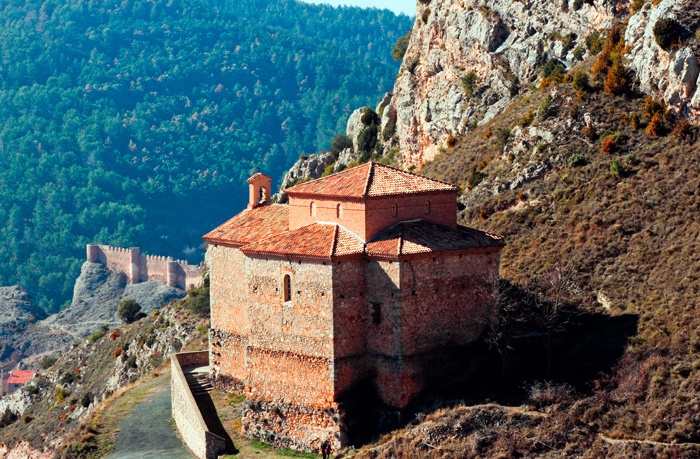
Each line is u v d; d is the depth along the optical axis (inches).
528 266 2613.2
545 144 3134.8
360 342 1945.1
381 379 1923.0
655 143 2856.8
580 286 2386.8
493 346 2014.0
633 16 3233.3
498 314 2058.3
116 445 2214.6
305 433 1940.2
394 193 1987.0
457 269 1980.8
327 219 2068.2
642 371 1807.3
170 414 2454.5
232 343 2341.3
